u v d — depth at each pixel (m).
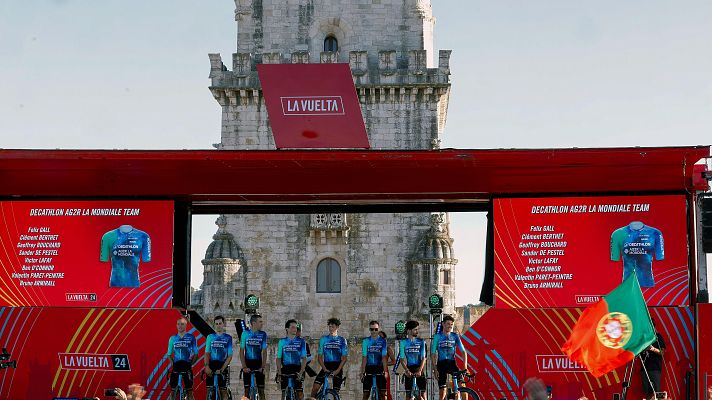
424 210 38.97
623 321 27.33
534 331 33.88
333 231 74.38
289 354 34.31
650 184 33.81
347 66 35.75
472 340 33.97
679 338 33.25
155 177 34.84
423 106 75.38
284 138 35.53
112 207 35.28
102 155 33.50
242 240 74.62
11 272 35.19
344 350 34.53
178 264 36.75
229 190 35.38
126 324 34.69
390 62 75.62
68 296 35.03
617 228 34.03
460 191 35.03
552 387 33.62
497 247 34.44
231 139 75.19
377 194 35.88
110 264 35.09
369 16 78.06
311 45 77.94
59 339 34.78
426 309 72.81
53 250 35.19
